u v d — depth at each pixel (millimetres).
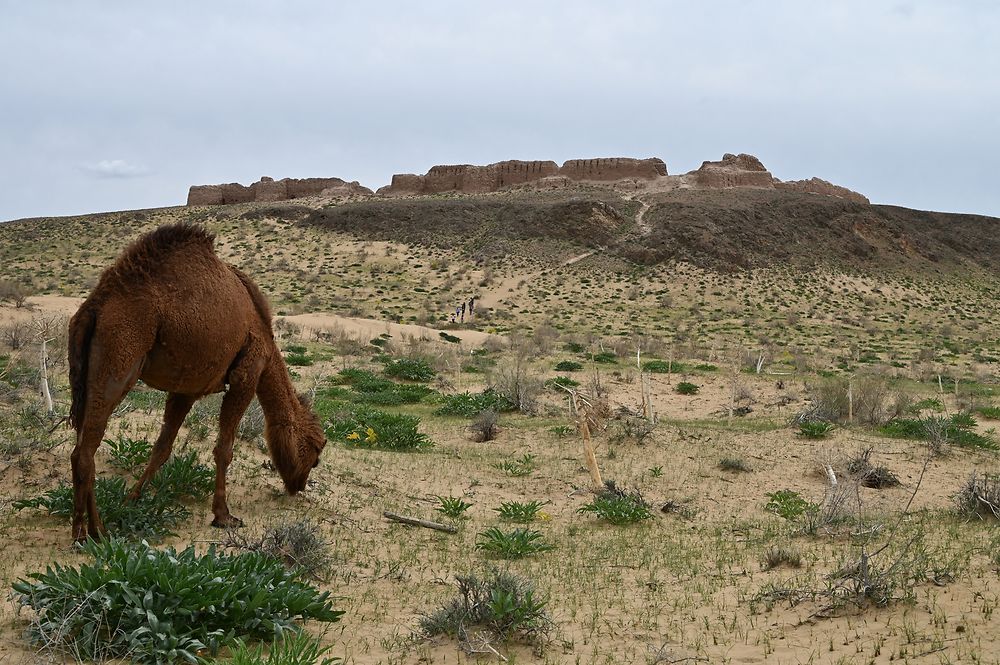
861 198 125750
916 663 4934
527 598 5883
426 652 5398
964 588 6352
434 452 14883
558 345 42781
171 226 6949
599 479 12109
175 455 9289
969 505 10859
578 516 11039
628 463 14453
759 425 18719
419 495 11203
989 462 15086
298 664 4539
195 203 123125
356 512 9539
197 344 6938
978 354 51375
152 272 6699
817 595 6484
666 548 8992
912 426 17719
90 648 4766
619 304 69250
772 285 77688
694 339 51156
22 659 4562
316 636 5531
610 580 7539
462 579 6152
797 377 30438
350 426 15719
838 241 91500
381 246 87812
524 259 82062
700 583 7379
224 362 7363
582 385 24547
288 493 8750
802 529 9891
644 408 18469
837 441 16484
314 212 98688
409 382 25562
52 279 68312
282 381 8234
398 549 8328
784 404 22969
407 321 57188
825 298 76062
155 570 5145
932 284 86125
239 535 7363
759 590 6926
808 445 16172
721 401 23719
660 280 77250
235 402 7766
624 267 80875
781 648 5457
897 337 61094
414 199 110188
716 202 95812
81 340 6426
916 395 26531
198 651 4949
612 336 53312
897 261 91000
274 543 7109
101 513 7254
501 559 8344
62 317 25797
